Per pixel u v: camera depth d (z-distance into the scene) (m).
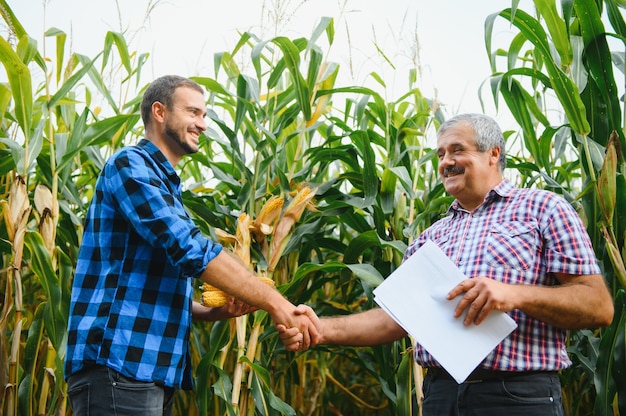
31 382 2.78
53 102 3.02
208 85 3.19
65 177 3.02
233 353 3.26
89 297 2.02
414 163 3.54
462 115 2.29
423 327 1.94
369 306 3.18
